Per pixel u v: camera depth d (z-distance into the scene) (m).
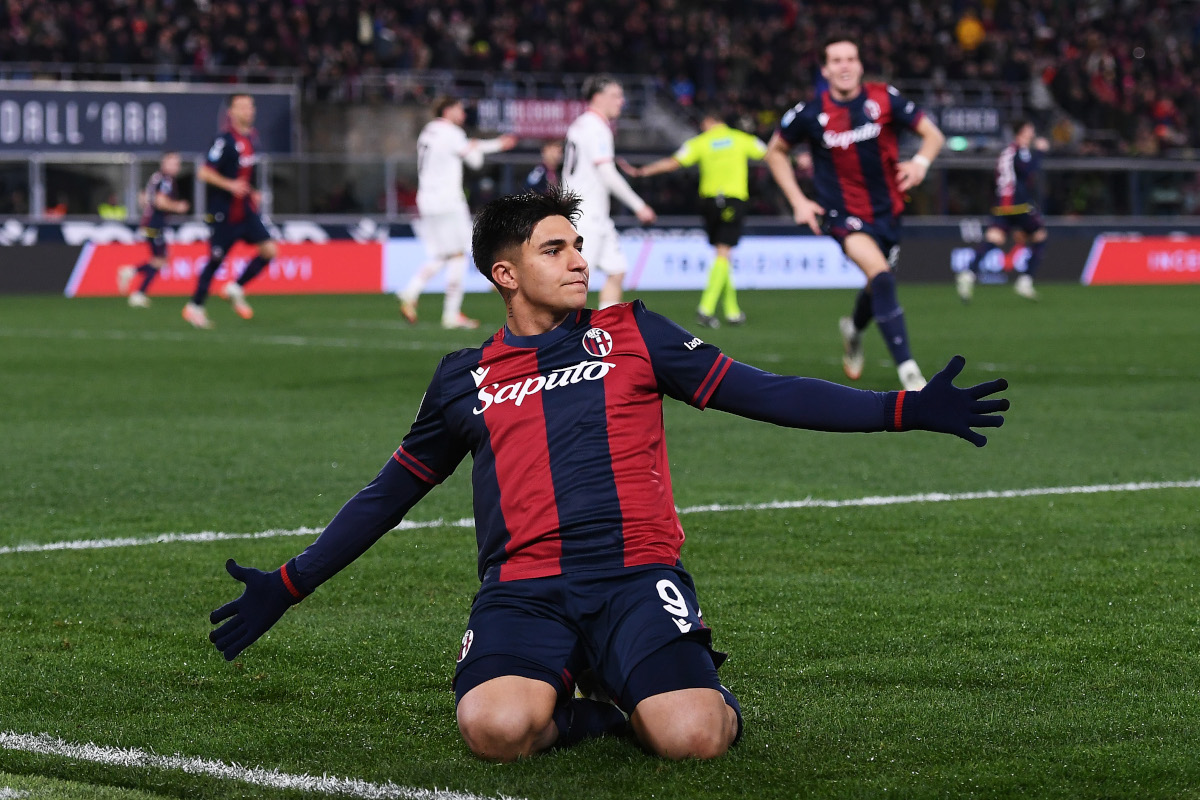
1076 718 11.96
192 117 92.31
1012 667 13.52
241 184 56.78
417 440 11.88
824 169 32.81
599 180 41.66
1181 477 24.11
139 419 31.91
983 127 109.56
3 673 13.73
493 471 11.52
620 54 109.44
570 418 11.44
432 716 12.34
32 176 85.81
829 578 17.28
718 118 55.75
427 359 44.38
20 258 81.88
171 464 26.02
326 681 13.40
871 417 10.88
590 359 11.60
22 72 94.44
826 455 26.97
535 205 11.71
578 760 10.95
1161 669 13.41
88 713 12.52
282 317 63.53
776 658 13.94
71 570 18.08
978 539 19.38
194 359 44.78
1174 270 99.31
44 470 25.44
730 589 16.78
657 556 11.23
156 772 10.94
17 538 19.97
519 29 108.56
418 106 101.31
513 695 10.77
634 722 10.88
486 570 11.62
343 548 11.77
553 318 11.86
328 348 48.06
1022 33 121.62
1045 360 43.69
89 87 90.56
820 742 11.38
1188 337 51.81
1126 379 38.56
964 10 122.38
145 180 88.31
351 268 86.94
